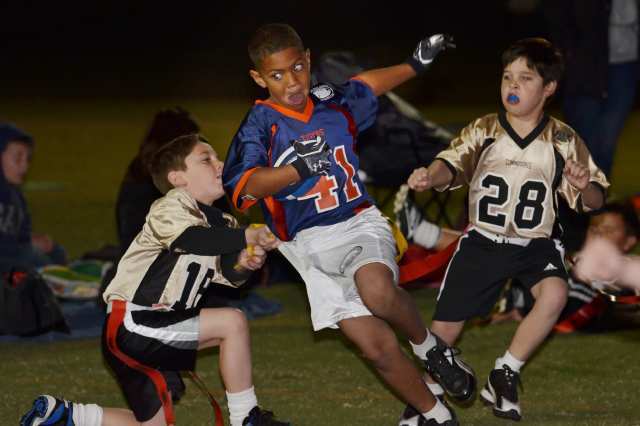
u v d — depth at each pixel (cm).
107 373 1614
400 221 1541
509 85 1342
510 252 1357
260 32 1223
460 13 7256
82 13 7769
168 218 1200
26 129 4588
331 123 1262
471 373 1280
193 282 1223
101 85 6025
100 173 3656
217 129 4400
